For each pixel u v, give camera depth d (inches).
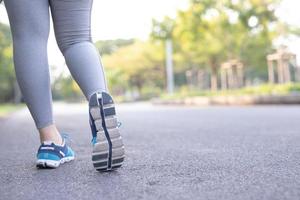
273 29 754.2
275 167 88.0
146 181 78.0
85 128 244.7
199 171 86.4
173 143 143.6
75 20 88.6
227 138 154.9
